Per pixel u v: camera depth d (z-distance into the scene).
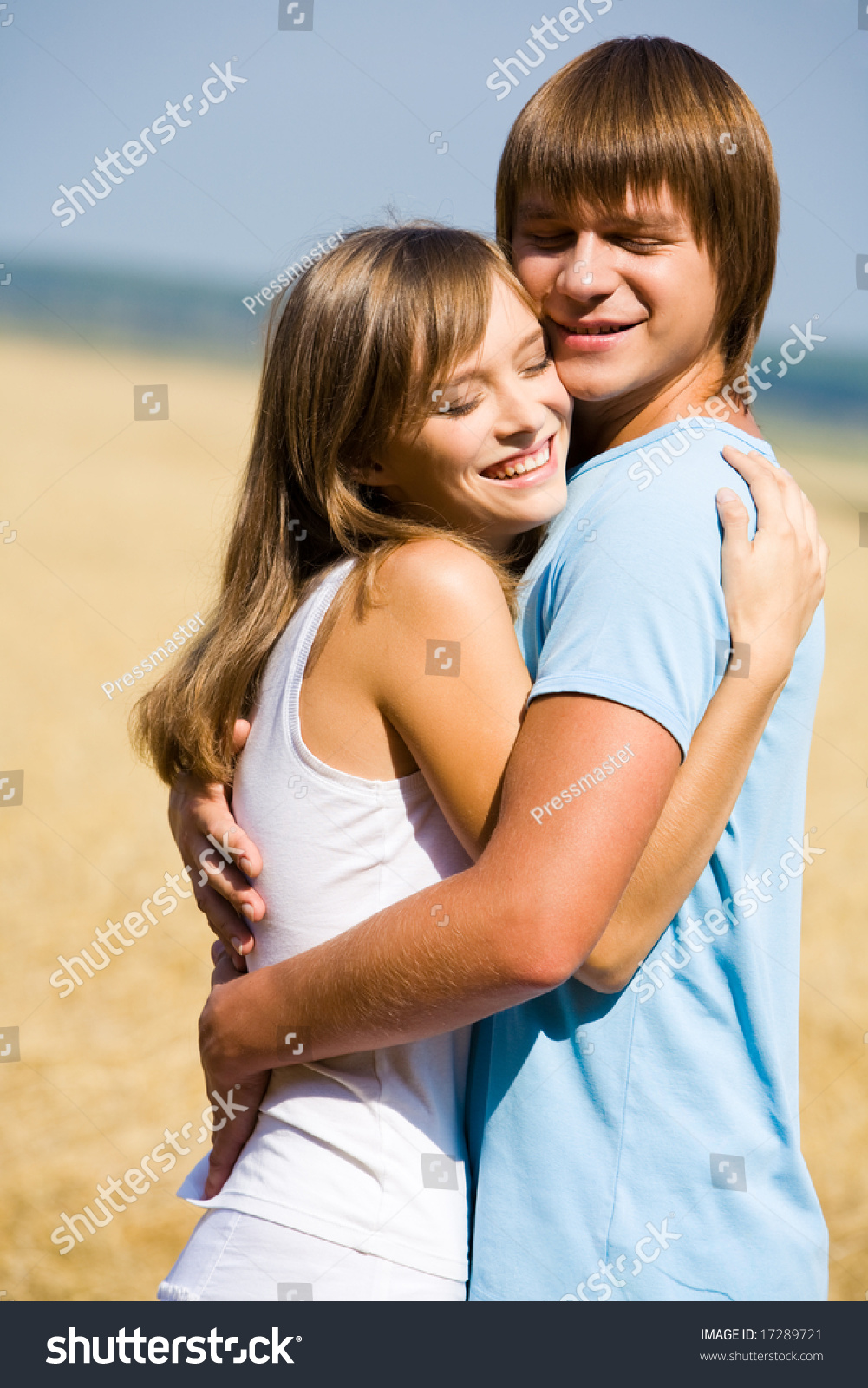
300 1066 1.92
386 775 1.89
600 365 1.93
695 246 1.89
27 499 15.46
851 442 21.16
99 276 46.50
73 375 25.52
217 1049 1.95
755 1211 1.83
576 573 1.77
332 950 1.78
